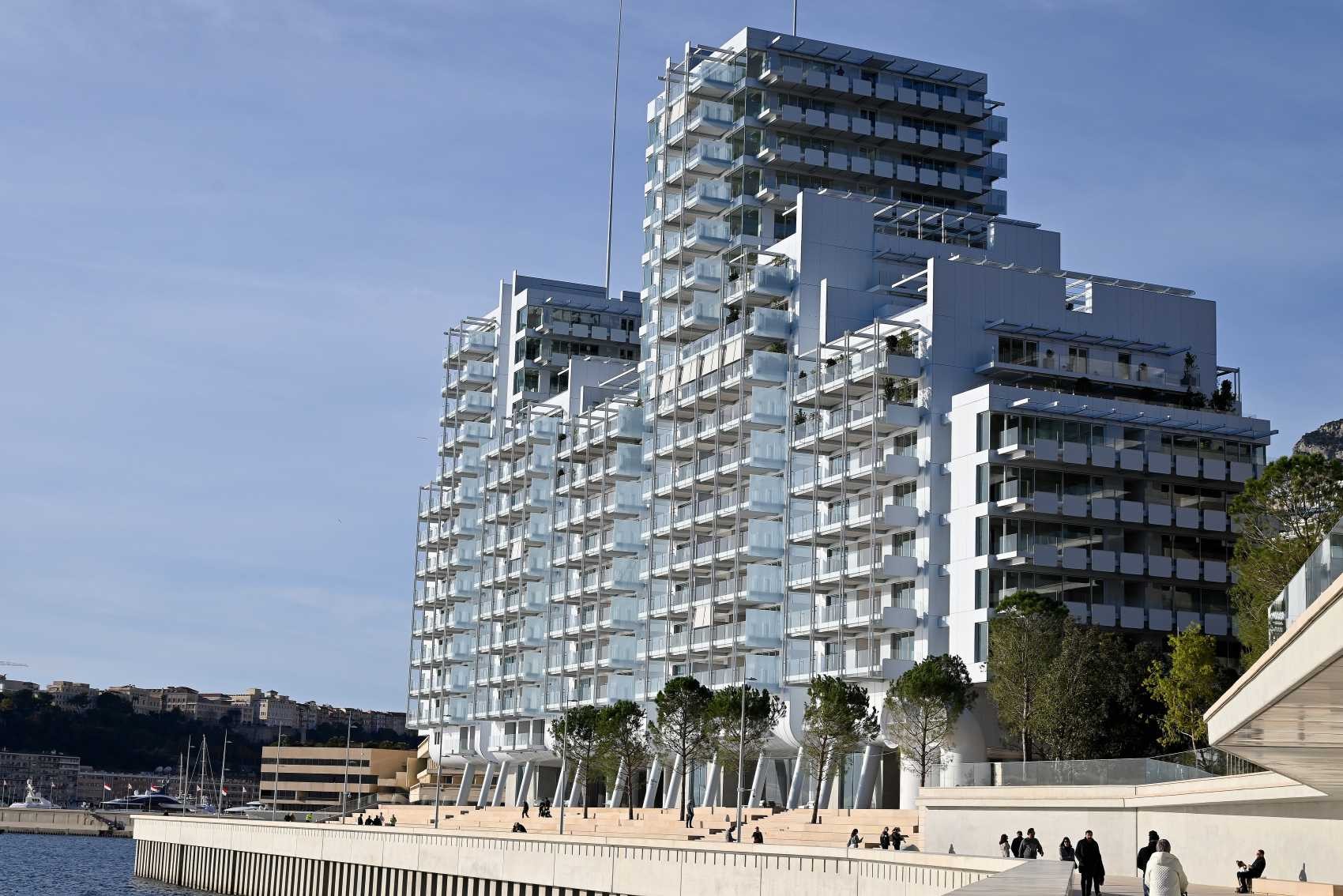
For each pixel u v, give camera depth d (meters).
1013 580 110.38
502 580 177.25
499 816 147.88
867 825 99.00
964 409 114.19
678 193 155.88
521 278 196.12
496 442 183.88
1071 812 79.25
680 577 142.00
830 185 150.62
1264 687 38.25
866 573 117.00
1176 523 113.12
